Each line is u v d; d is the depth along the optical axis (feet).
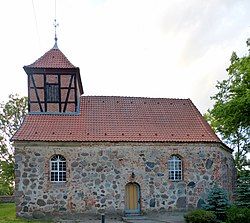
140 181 89.92
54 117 94.48
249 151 123.54
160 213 89.40
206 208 81.56
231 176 105.81
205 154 93.81
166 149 92.27
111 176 88.99
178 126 97.71
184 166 92.38
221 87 93.71
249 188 77.97
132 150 90.74
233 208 74.08
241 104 81.35
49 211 85.92
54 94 96.63
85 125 93.35
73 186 87.40
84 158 88.79
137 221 80.59
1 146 160.04
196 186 92.07
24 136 87.71
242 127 90.58
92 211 87.15
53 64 97.55
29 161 87.10
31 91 96.02
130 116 98.73
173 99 107.55
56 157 88.74
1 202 147.74
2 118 161.07
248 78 83.92
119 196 88.53
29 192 86.12
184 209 90.63
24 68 95.61
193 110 104.47
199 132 96.43
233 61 87.92
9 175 159.84
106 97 103.96
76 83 97.50
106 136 90.74
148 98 106.22
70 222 80.18
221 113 85.51
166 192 90.63
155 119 99.04
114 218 86.63
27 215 85.25
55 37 104.06
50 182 86.99
